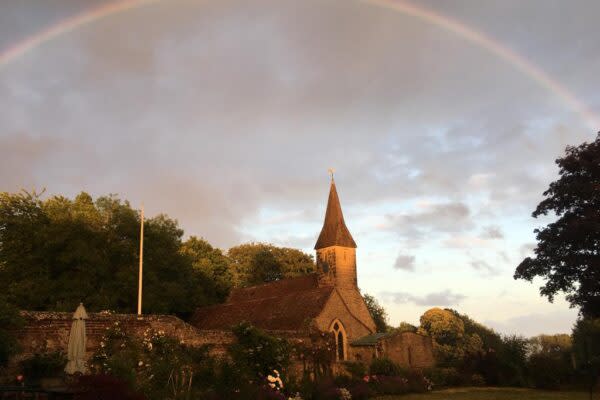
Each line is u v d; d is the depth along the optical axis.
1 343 19.80
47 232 41.84
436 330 80.56
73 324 20.58
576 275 36.69
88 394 12.84
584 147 37.53
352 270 55.00
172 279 50.00
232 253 83.31
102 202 49.09
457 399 30.17
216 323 50.31
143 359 23.52
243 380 24.72
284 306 45.81
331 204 57.06
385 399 30.77
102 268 43.41
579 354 43.78
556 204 37.91
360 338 43.50
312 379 30.58
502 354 41.53
